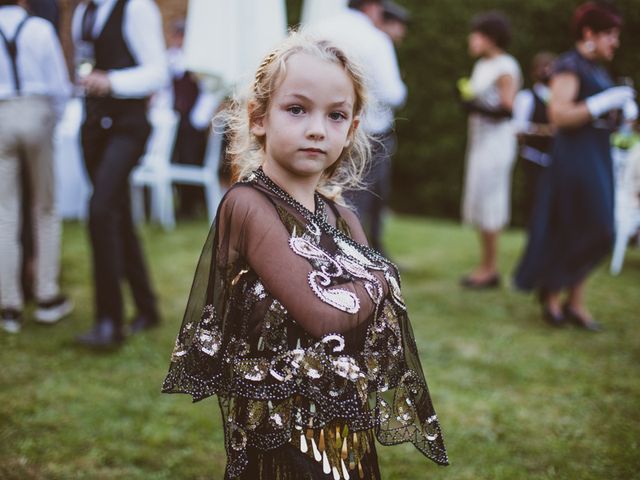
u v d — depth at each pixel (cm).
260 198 133
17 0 330
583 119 378
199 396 131
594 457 249
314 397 127
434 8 866
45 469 226
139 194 651
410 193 967
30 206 386
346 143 142
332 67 128
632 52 691
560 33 839
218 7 384
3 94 331
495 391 307
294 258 129
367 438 139
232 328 134
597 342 380
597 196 383
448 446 253
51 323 365
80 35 333
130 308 403
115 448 243
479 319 415
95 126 329
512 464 242
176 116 652
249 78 147
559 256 400
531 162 575
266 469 130
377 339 137
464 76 872
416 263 559
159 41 332
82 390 288
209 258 137
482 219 484
